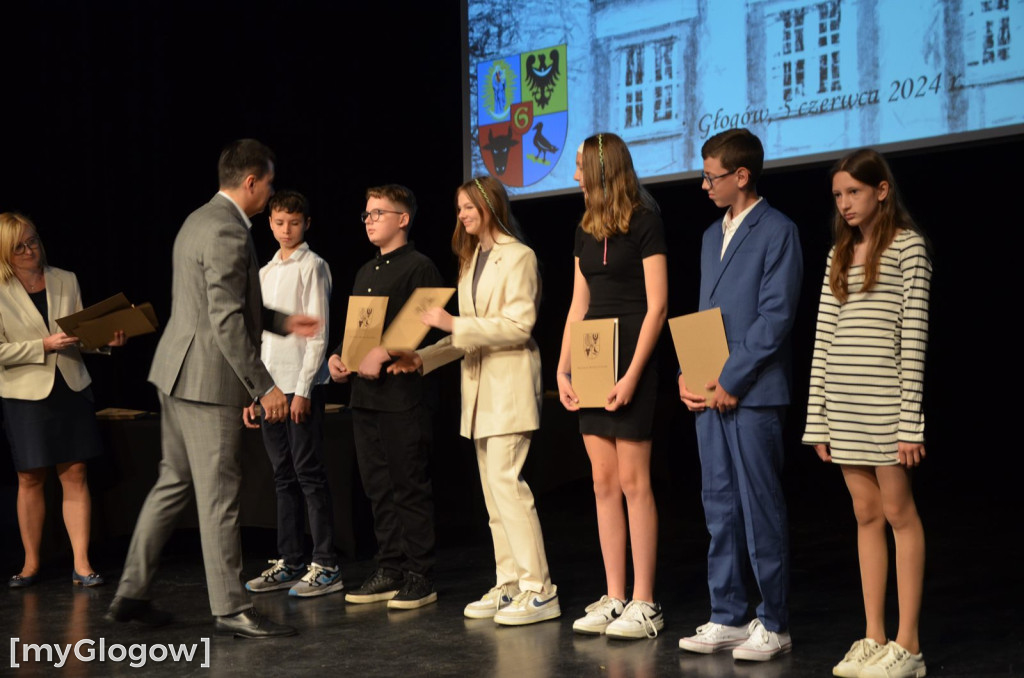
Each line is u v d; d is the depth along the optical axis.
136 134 6.18
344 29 6.42
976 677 2.37
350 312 3.26
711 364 2.60
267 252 6.37
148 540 2.92
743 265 2.57
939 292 5.28
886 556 2.45
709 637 2.63
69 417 3.64
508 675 2.48
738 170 2.58
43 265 3.76
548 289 6.43
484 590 3.42
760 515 2.55
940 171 5.09
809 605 3.09
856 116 4.32
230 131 6.32
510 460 3.01
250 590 3.46
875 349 2.37
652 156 4.96
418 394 3.20
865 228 2.42
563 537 4.39
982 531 4.15
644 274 2.82
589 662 2.57
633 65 5.01
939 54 4.10
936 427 5.48
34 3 5.92
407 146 6.49
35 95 5.95
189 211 6.32
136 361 6.36
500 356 3.01
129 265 6.25
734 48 4.66
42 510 3.70
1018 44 3.92
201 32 6.25
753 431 2.55
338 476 3.95
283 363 3.48
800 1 4.45
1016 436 5.26
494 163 5.56
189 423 2.83
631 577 3.63
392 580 3.31
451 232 6.46
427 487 3.24
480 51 5.61
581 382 2.87
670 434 5.87
